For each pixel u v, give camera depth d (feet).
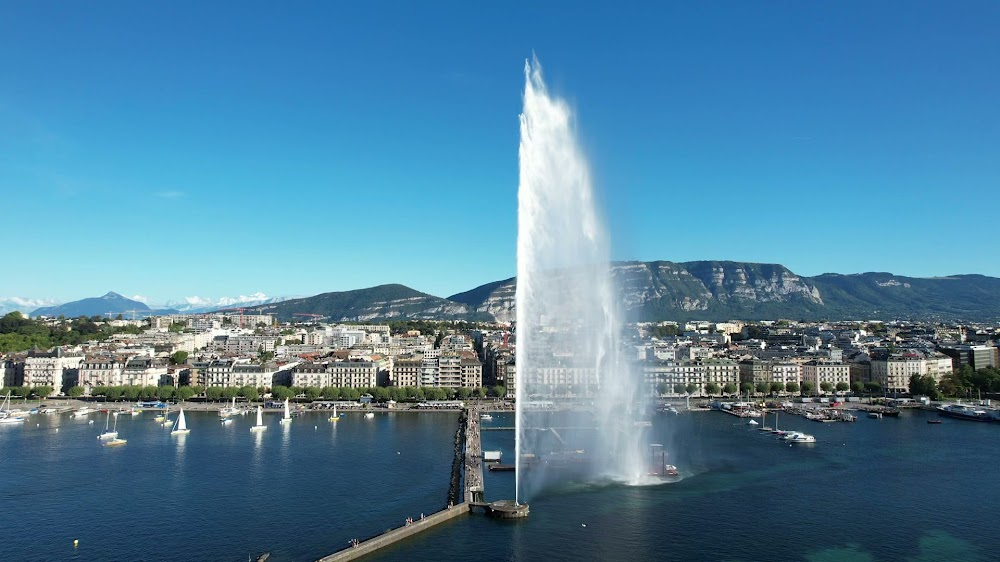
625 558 648.79
